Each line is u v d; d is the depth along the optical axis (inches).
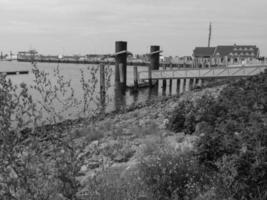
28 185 118.0
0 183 114.0
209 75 1579.7
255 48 3939.5
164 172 218.1
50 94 158.4
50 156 129.2
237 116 336.2
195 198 192.5
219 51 4015.8
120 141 388.8
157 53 2086.6
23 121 117.7
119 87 1706.4
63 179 126.6
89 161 246.4
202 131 322.7
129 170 258.7
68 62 4840.1
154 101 1109.7
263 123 255.0
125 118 715.4
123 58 1726.1
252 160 204.4
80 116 150.9
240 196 191.5
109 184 206.1
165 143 348.5
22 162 118.2
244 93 473.4
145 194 201.2
